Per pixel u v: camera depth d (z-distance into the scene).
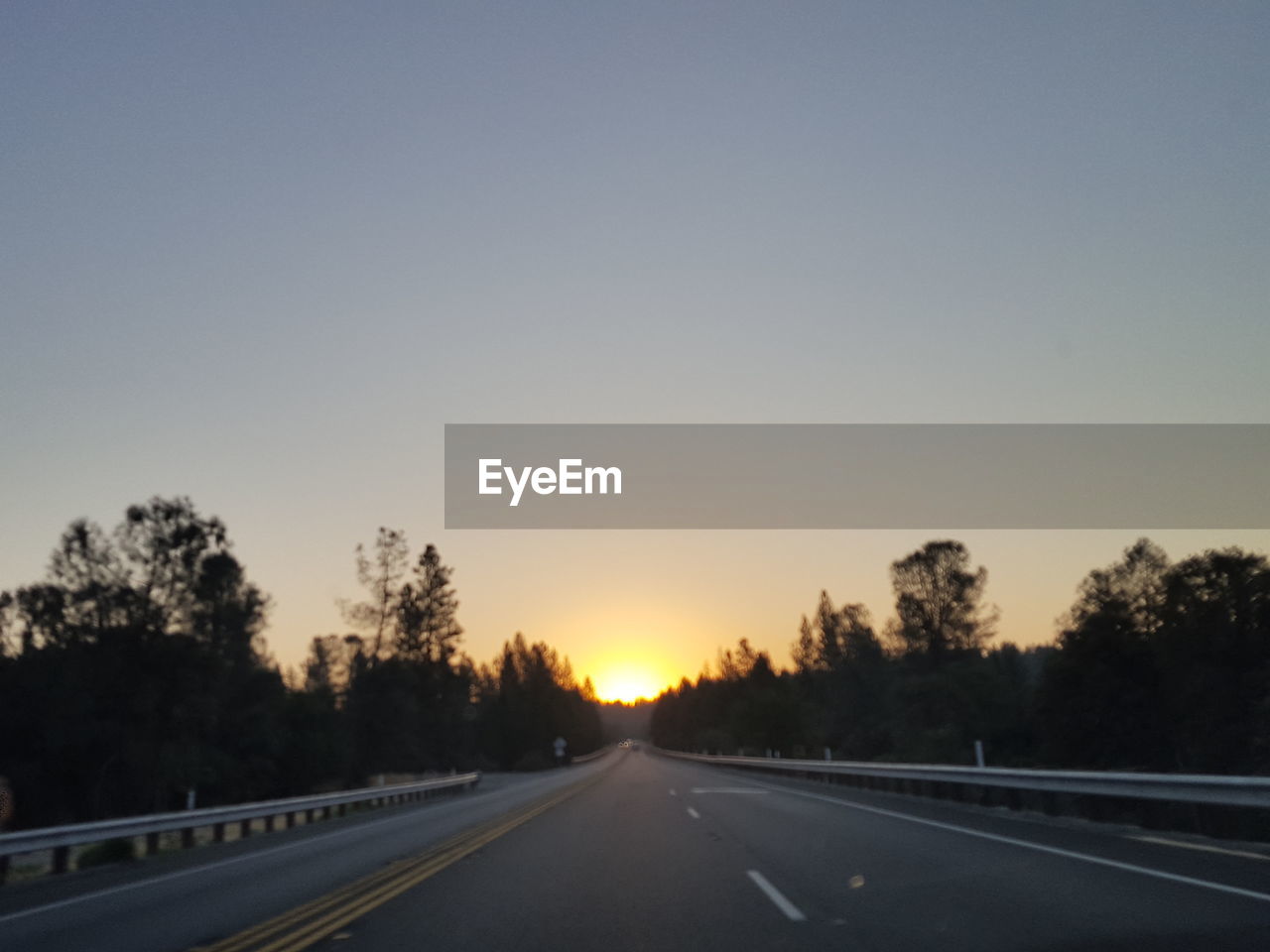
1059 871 13.12
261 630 60.00
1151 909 10.16
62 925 12.16
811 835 19.20
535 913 11.34
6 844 16.64
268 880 15.87
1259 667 40.19
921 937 9.37
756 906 11.37
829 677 104.19
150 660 51.16
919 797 29.48
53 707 48.31
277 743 64.75
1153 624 49.53
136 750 50.94
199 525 52.97
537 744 154.62
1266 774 36.91
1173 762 45.94
